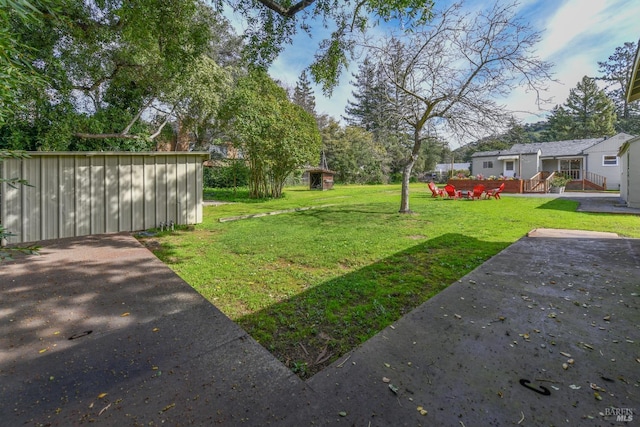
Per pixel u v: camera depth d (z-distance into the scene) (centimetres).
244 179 2050
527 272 352
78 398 158
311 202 1323
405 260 431
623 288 298
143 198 682
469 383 169
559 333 220
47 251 463
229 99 1352
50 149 958
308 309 279
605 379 170
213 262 435
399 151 3153
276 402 156
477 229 657
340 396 160
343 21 645
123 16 654
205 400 157
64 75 885
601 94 3095
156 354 200
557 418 143
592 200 1275
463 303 273
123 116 1200
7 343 211
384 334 224
